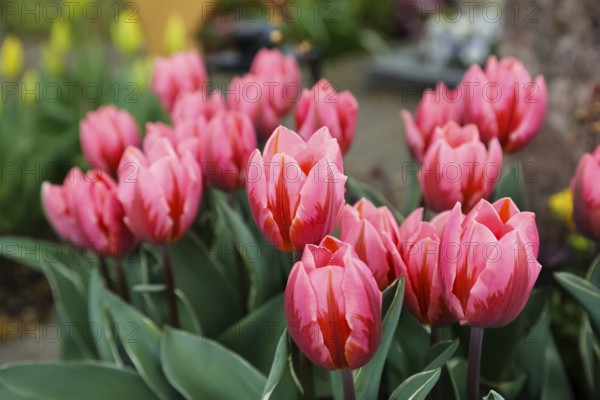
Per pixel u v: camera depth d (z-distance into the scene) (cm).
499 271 66
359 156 255
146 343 89
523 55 154
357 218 74
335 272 65
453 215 67
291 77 107
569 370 105
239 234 90
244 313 97
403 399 73
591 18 134
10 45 218
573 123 139
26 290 196
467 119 88
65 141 206
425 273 72
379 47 380
